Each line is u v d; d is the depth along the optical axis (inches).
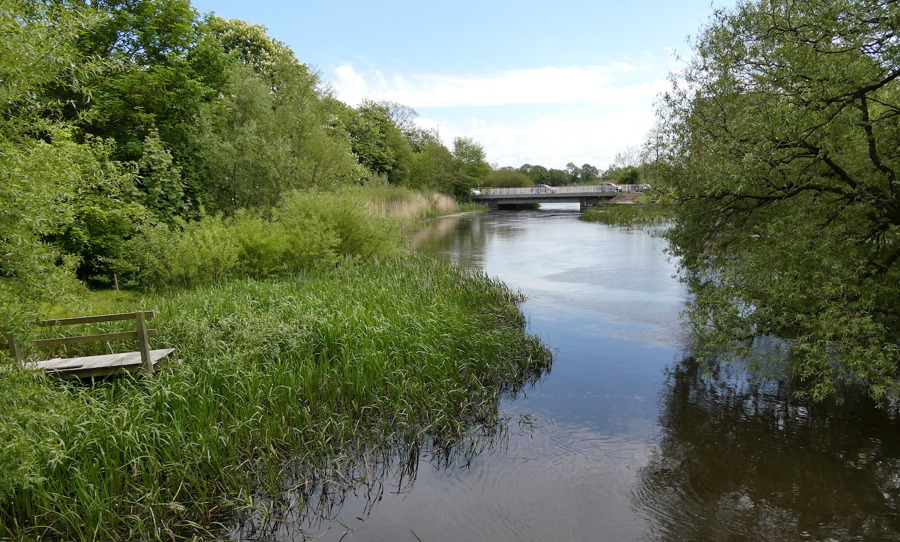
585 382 297.3
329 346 291.1
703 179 296.4
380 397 255.4
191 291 398.9
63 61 153.0
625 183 2512.3
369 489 200.4
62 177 160.1
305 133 717.9
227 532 176.2
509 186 3105.3
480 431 242.5
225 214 621.6
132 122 520.7
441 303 370.6
